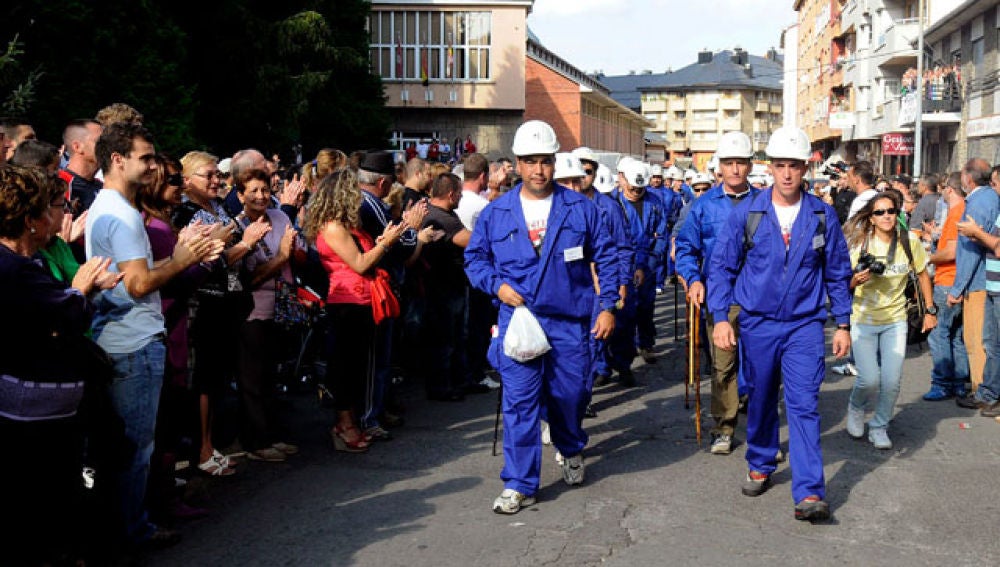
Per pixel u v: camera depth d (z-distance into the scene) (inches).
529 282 215.8
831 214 212.4
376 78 1332.4
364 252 265.4
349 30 1291.8
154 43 673.0
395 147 1443.2
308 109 1031.0
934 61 1435.8
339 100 1210.0
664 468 249.9
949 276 328.5
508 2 1612.9
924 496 225.6
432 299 328.5
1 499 153.2
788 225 213.0
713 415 263.6
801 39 2947.8
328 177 259.3
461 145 1589.6
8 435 152.1
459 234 323.0
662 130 5423.2
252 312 249.3
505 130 1675.7
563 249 216.7
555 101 1983.3
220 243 177.5
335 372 263.7
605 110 2447.1
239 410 261.9
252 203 242.2
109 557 179.2
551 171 215.9
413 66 1633.9
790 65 3191.4
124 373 172.6
